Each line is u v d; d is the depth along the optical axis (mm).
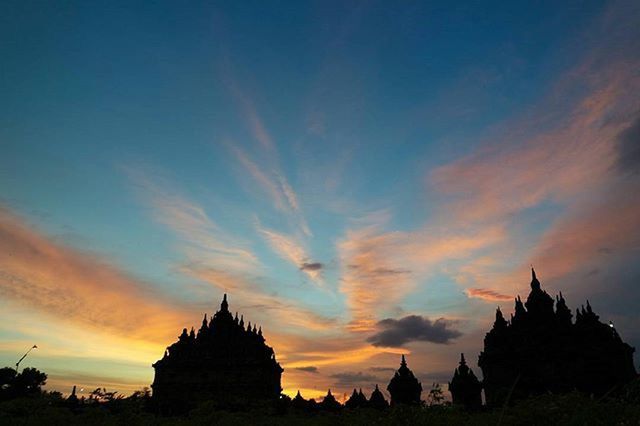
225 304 98250
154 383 88750
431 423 16969
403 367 84250
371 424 18797
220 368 88688
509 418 13906
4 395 60500
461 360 80125
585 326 70125
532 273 77875
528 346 70938
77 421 26312
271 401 63500
